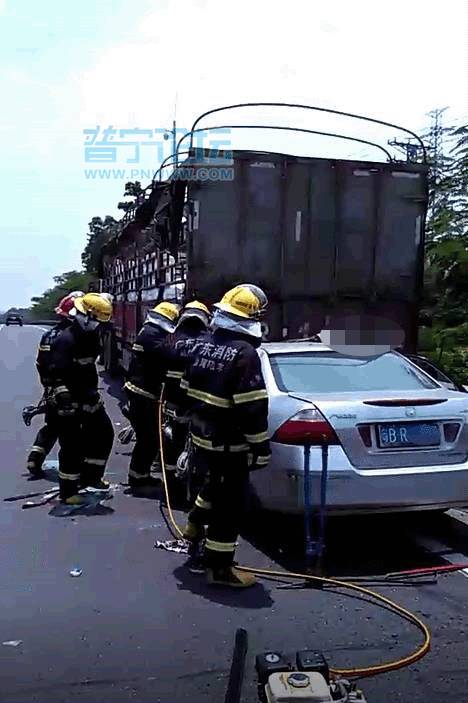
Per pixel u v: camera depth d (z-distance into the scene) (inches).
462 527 259.4
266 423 198.1
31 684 153.4
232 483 202.1
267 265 353.4
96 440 301.1
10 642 171.8
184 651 167.8
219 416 200.8
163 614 187.6
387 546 241.0
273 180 352.2
